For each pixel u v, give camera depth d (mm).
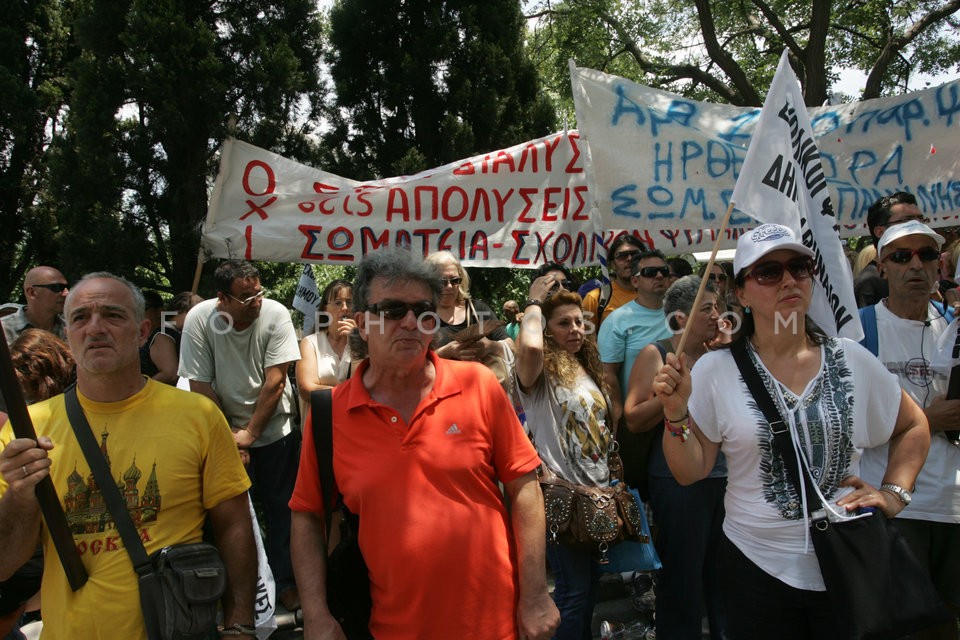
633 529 3320
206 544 2281
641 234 5586
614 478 3426
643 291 4215
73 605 2180
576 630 3299
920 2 15672
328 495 2270
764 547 2326
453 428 2236
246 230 5020
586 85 5039
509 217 5297
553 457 3352
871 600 2129
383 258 2283
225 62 7902
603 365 4039
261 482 4406
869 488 2287
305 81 8477
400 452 2193
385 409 2242
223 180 5039
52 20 12188
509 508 2539
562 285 5070
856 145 5449
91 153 7547
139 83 7309
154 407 2336
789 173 2795
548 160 5340
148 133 7719
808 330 2439
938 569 3312
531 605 2201
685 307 3592
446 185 5230
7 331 4410
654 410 3516
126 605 2178
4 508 2121
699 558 3516
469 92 9211
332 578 2279
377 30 9477
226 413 4305
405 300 2227
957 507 3174
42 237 11922
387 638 2152
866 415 2354
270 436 4352
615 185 5012
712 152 5012
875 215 3828
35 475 1986
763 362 2406
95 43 7691
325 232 5082
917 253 3283
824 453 2277
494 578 2184
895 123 5449
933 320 3383
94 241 7551
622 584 4656
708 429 2451
